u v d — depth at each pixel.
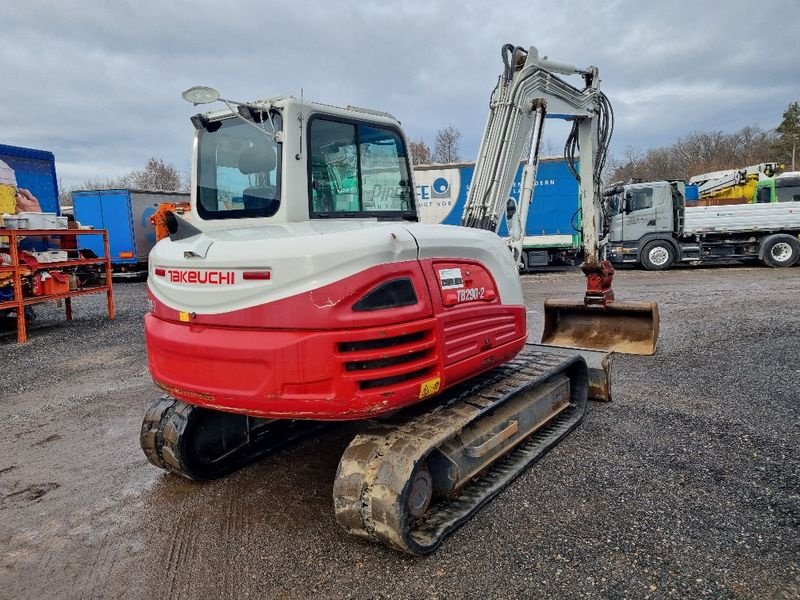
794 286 11.91
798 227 15.73
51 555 2.99
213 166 3.58
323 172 3.36
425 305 2.92
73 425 5.03
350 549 2.94
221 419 3.89
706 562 2.70
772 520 3.05
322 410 2.68
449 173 15.97
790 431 4.25
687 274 15.18
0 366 7.25
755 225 15.83
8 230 8.55
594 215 6.39
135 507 3.49
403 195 3.97
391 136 3.87
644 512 3.17
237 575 2.75
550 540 2.93
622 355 6.59
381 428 3.04
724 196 20.44
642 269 17.02
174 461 3.61
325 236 2.76
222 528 3.20
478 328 3.36
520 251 5.02
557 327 7.21
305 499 3.52
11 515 3.44
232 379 2.82
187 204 19.28
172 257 3.13
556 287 13.54
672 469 3.70
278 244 2.76
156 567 2.84
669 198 15.99
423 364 2.88
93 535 3.17
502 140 4.88
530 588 2.56
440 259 3.15
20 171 10.64
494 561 2.77
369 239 2.76
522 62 5.04
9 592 2.68
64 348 8.24
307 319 2.65
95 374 6.74
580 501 3.31
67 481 3.90
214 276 2.88
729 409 4.76
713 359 6.30
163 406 3.75
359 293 2.68
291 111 3.13
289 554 2.91
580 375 4.71
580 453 3.98
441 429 2.97
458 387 3.60
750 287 12.02
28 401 5.78
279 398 2.70
